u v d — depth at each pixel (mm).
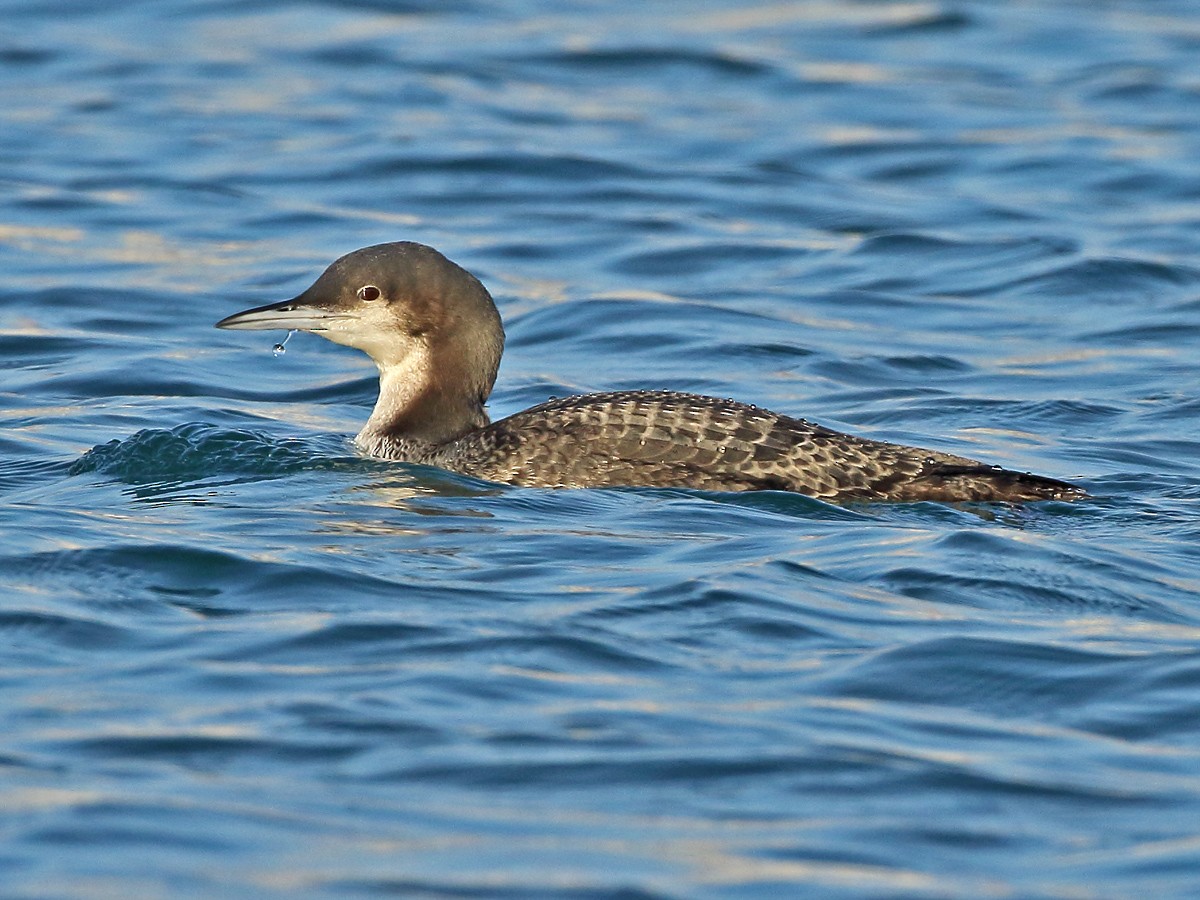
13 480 25062
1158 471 26203
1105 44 59188
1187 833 14398
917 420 29469
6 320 34906
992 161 47375
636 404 24562
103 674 17125
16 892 13086
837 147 48750
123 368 31984
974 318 36031
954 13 61406
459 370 26625
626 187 45000
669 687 17062
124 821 14188
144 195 43500
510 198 44156
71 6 61969
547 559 20828
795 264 39625
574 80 55312
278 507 23203
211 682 16938
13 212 41812
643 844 14109
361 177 45312
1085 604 19453
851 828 14445
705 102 53219
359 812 14484
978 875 13766
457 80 54531
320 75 54844
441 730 15984
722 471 23531
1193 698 16938
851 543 21297
